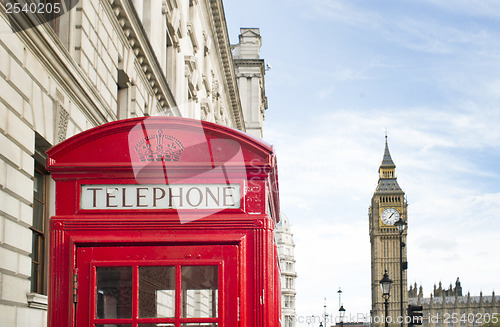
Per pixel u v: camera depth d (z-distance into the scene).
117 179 4.54
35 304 8.87
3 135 7.92
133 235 4.45
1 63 7.79
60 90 10.27
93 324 4.30
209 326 4.33
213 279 4.42
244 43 65.81
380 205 167.62
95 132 4.59
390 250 165.00
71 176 4.54
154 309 4.36
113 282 4.39
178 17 22.11
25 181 8.73
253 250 4.46
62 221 4.46
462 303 171.12
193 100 26.11
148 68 16.98
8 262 8.02
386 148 172.12
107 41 13.22
